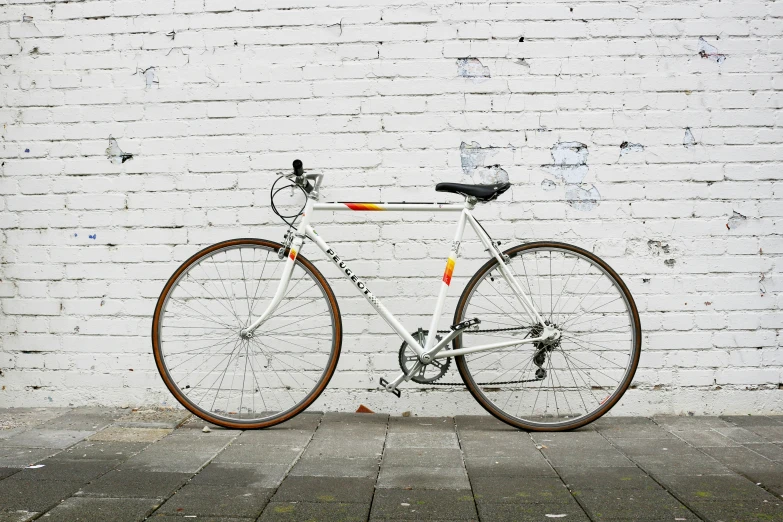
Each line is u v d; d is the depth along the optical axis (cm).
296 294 382
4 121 389
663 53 375
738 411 378
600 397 379
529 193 378
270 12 381
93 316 388
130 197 387
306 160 381
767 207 374
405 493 263
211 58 383
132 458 304
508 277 364
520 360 378
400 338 381
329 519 239
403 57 378
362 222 380
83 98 387
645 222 377
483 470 291
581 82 376
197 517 240
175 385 366
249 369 384
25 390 389
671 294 378
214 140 384
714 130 375
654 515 243
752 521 237
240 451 316
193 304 384
